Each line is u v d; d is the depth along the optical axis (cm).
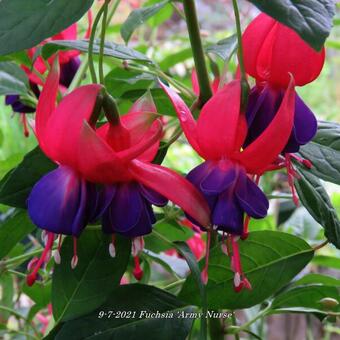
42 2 17
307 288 27
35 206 18
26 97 29
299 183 22
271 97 19
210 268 24
